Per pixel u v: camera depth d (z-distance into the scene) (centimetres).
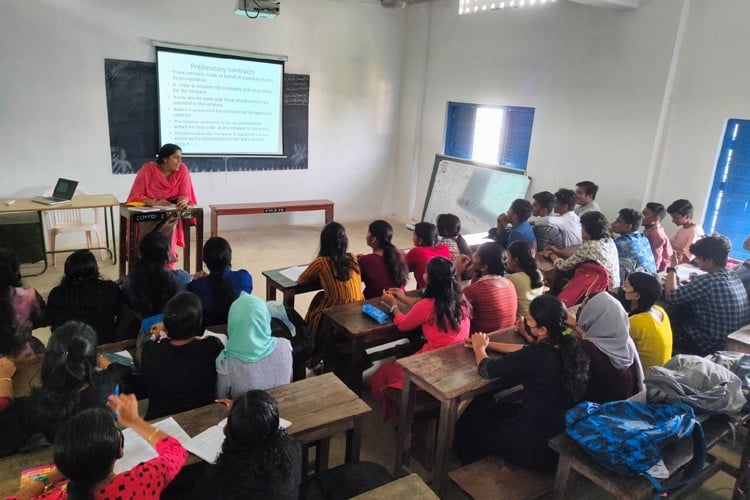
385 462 242
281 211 604
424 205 677
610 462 169
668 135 439
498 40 566
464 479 195
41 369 150
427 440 231
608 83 467
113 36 504
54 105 490
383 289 300
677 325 301
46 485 131
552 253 387
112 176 532
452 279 237
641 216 359
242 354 186
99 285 237
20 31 462
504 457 206
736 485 216
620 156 466
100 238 526
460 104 634
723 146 412
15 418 149
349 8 629
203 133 574
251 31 575
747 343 254
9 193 488
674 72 426
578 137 499
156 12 520
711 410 188
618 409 183
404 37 679
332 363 281
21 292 224
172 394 181
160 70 533
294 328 255
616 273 317
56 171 505
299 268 331
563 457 182
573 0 431
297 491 128
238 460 120
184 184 427
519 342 232
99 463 111
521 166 575
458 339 240
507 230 412
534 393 196
